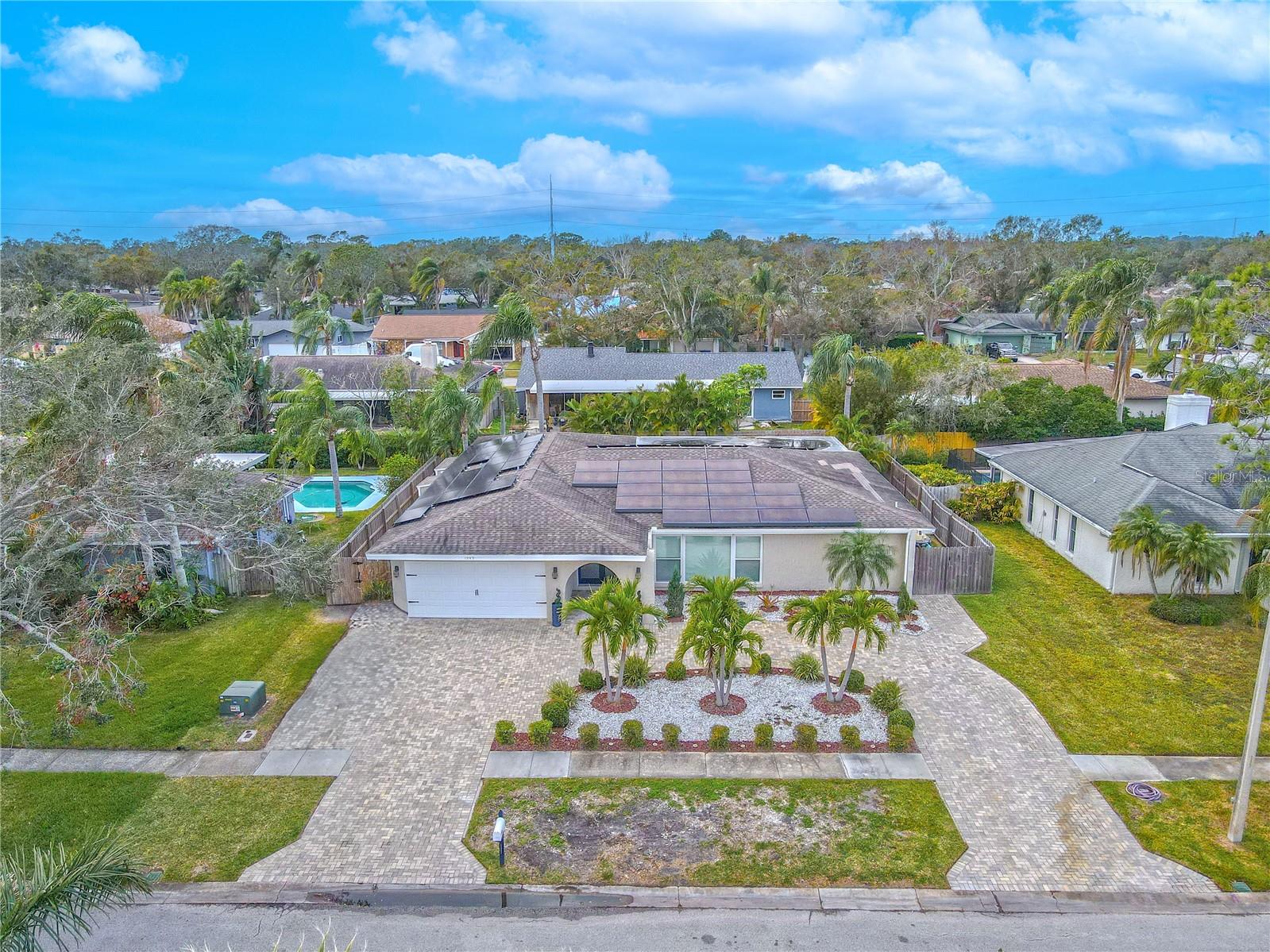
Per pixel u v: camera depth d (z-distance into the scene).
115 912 14.20
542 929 13.93
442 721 20.00
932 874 15.05
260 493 22.91
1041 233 131.75
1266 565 20.70
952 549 26.91
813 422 52.75
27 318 19.12
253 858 15.52
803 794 17.22
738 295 78.69
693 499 27.73
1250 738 15.36
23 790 17.44
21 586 18.48
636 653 22.27
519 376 56.16
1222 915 14.14
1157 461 29.22
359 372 53.53
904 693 21.12
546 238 134.75
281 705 20.75
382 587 26.88
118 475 18.53
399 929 13.96
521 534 25.05
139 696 20.30
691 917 14.16
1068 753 18.64
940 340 90.19
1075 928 13.88
